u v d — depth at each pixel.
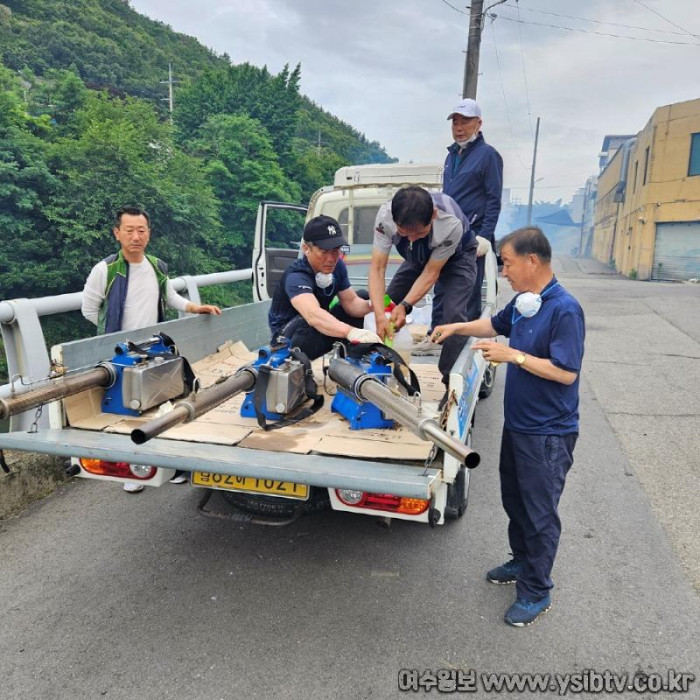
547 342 2.45
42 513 3.60
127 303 3.71
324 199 6.53
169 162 18.78
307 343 3.51
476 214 4.91
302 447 2.54
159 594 2.79
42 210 14.83
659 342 9.26
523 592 2.63
